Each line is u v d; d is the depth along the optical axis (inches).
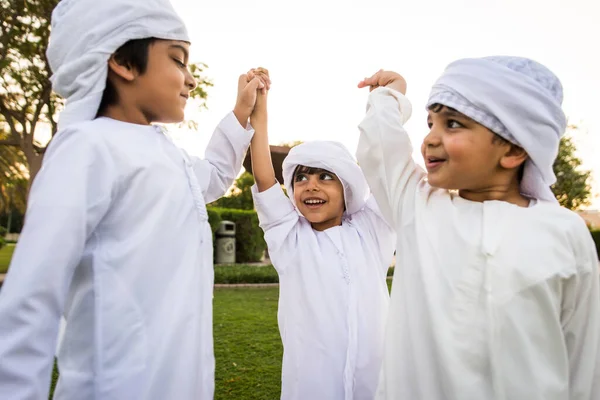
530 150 55.4
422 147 60.9
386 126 68.2
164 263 54.2
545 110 55.5
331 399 77.1
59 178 50.1
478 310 53.7
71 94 58.8
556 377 52.8
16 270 46.0
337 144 88.7
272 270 419.8
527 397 51.1
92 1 57.4
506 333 52.4
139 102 61.1
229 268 428.8
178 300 53.9
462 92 55.6
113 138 54.7
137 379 50.3
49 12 419.2
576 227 55.7
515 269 53.2
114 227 53.3
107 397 49.8
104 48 56.6
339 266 83.0
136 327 51.4
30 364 44.7
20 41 427.8
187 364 52.9
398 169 66.9
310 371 78.6
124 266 52.1
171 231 55.5
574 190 856.3
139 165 54.8
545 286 52.5
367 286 83.2
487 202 58.4
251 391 135.3
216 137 78.5
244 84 84.0
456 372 52.7
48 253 46.6
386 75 77.1
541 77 57.2
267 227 87.2
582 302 55.3
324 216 86.7
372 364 79.0
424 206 61.7
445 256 56.9
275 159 103.2
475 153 56.2
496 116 54.7
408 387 57.9
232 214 620.4
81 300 52.2
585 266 54.7
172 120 64.9
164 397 51.2
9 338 43.9
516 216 56.1
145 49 59.0
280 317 85.9
